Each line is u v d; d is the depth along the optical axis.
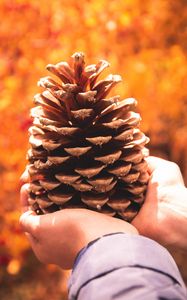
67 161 0.47
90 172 0.46
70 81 0.47
